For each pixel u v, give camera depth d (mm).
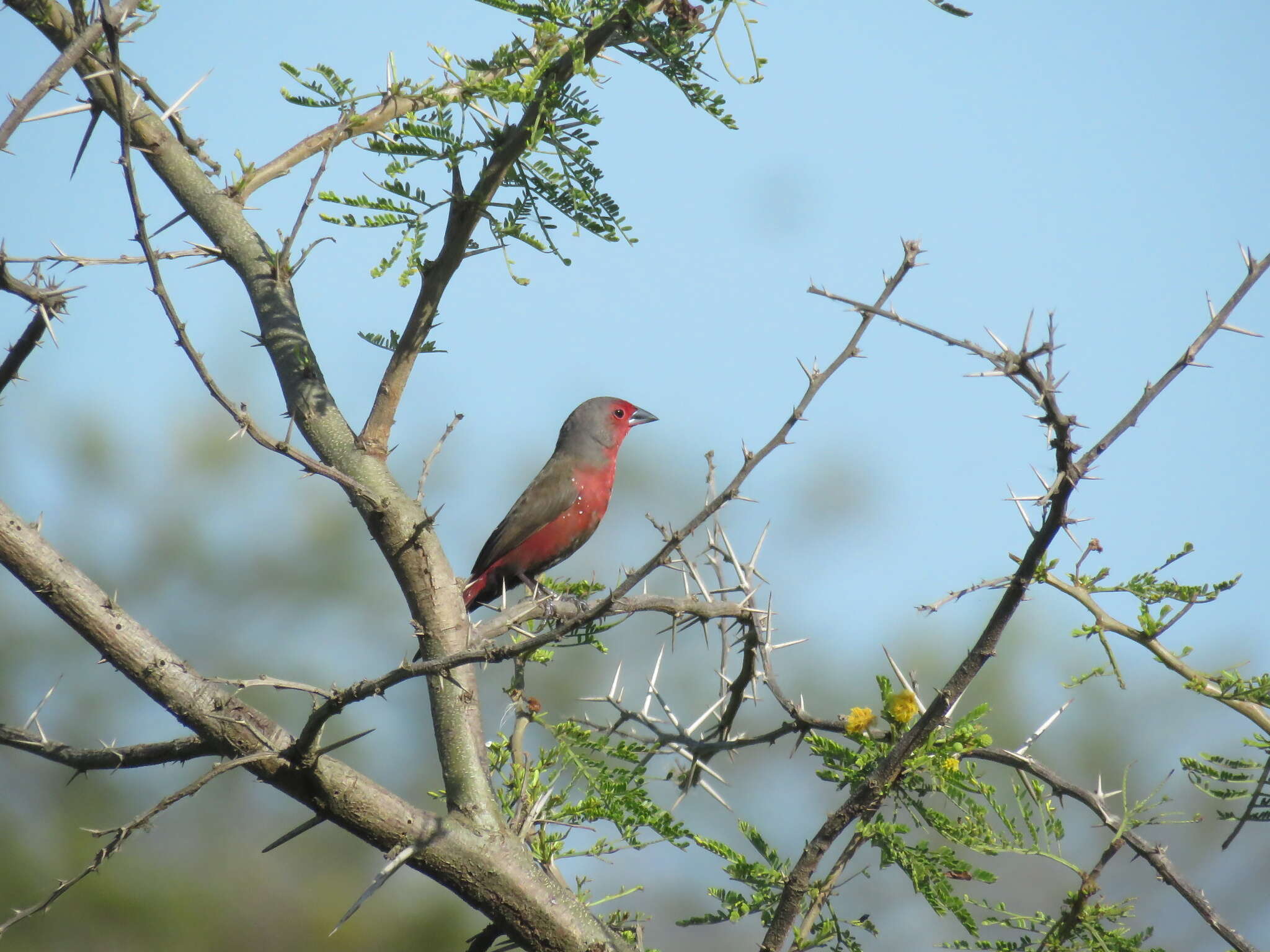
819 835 6973
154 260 6066
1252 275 6008
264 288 8648
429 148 7551
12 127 6004
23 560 6648
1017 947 7082
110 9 6023
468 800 7320
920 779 7406
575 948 7086
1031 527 6250
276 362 8539
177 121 8805
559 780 9266
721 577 9047
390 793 6984
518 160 7699
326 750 6578
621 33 7219
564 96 7352
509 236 7832
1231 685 7051
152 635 6863
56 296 6891
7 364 7660
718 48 7098
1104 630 7145
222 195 8773
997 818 8055
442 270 7875
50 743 7039
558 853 7793
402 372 8172
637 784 8094
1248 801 7145
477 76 7418
